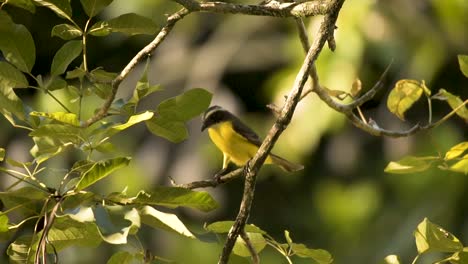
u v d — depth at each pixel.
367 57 13.83
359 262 15.20
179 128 5.20
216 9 5.49
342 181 15.91
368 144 15.70
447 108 15.03
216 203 4.86
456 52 14.18
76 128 4.90
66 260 13.26
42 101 12.52
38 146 5.08
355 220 15.59
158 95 15.06
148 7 14.49
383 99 14.88
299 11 5.39
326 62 13.44
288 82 14.22
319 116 14.02
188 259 14.18
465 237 14.34
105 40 15.50
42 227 5.14
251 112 15.96
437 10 14.00
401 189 15.16
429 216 14.58
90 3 5.27
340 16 13.59
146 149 14.66
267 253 16.00
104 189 14.16
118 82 5.40
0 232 5.05
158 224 4.87
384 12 13.86
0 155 5.00
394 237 14.84
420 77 14.05
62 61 5.38
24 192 4.81
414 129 6.43
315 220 16.20
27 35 5.23
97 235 5.13
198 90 5.12
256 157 5.27
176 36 15.70
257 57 15.45
